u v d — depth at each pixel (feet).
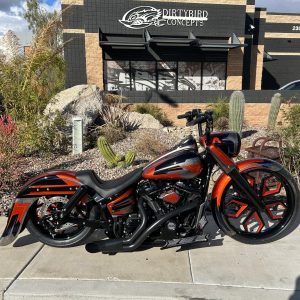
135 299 9.04
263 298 8.92
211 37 49.85
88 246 10.49
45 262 10.66
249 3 54.49
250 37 50.42
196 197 10.50
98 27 46.44
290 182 11.38
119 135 25.88
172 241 10.50
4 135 16.76
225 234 11.78
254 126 36.24
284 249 11.26
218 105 35.53
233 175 10.89
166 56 50.47
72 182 10.82
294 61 70.64
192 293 9.13
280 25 68.64
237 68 51.24
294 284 9.47
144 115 31.78
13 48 24.44
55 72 29.78
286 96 39.01
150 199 10.41
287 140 17.08
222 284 9.49
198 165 10.34
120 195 10.57
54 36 27.20
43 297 9.14
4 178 15.85
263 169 11.16
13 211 10.96
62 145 23.68
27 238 12.26
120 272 10.11
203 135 10.90
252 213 11.61
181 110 38.83
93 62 46.98
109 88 50.52
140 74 50.67
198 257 10.85
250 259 10.70
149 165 10.48
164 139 26.27
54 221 10.82
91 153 23.00
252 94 39.01
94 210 11.02
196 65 51.47
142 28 47.85
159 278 9.80
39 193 10.89
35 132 21.89
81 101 26.35
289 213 11.62
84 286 9.46
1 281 9.71
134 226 10.64
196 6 48.32
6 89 22.38
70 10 46.14
